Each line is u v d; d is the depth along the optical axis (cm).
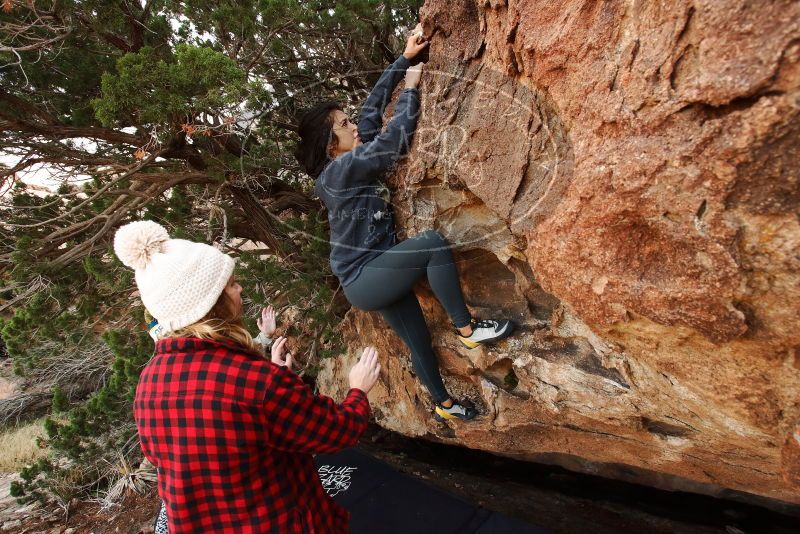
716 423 157
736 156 94
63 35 271
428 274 197
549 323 207
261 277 331
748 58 90
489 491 350
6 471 555
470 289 232
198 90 238
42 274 296
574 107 129
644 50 109
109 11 264
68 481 446
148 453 124
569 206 129
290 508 127
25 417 680
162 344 122
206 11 296
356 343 386
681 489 295
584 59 124
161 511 243
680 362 134
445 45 183
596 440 234
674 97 102
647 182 108
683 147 101
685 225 105
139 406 122
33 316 302
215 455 113
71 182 376
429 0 185
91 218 338
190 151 323
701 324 112
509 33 145
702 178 100
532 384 223
